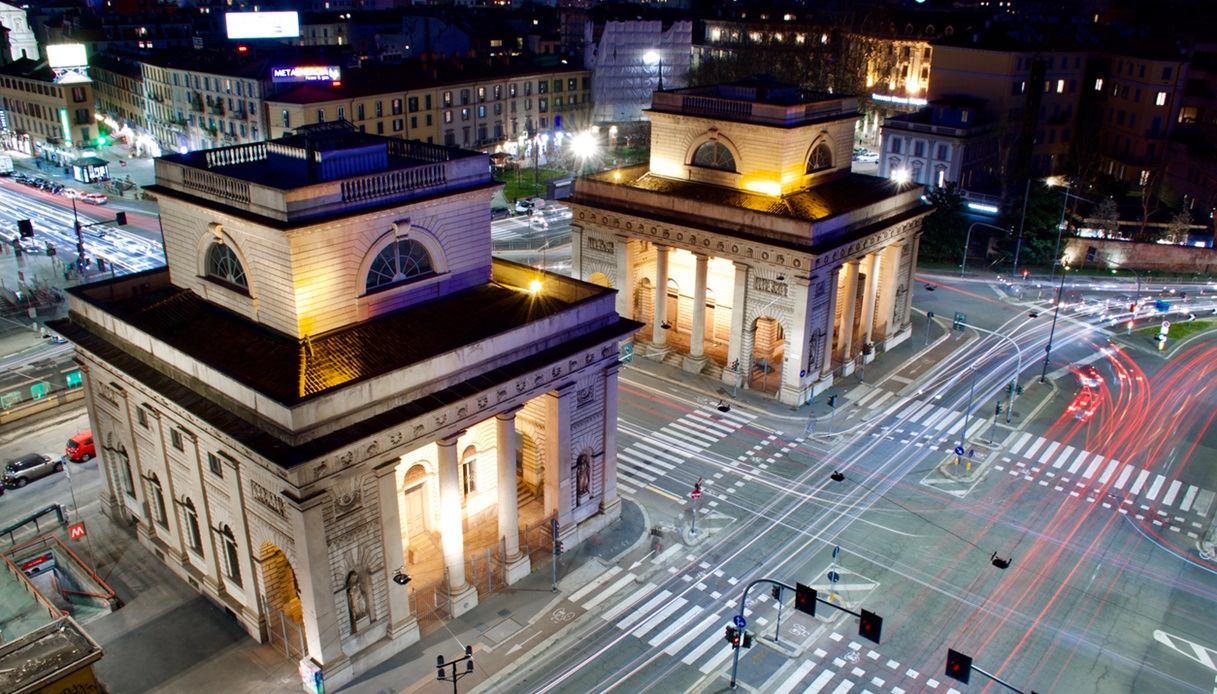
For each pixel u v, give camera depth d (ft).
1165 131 399.85
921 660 143.43
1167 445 212.02
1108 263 340.80
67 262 333.83
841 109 246.06
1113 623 152.35
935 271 337.52
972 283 324.39
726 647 146.00
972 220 350.02
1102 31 453.58
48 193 440.86
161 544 162.20
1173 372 250.98
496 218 406.62
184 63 483.10
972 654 144.66
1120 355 262.26
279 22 581.94
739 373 235.20
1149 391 239.30
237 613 145.79
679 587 159.74
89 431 205.57
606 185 246.88
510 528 155.53
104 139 526.57
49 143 539.70
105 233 375.66
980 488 193.26
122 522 173.88
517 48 639.76
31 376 232.32
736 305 229.25
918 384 241.55
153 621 147.84
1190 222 350.64
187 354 135.03
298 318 138.21
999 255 346.74
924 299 306.76
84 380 165.07
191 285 158.61
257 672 137.08
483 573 158.20
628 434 213.66
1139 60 402.31
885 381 242.99
